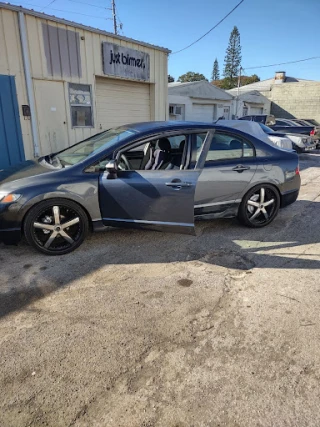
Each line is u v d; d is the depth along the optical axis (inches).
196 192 156.2
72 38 299.4
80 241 147.7
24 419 69.2
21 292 116.3
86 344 91.4
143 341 93.1
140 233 172.9
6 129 267.7
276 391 77.0
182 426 68.3
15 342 91.5
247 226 182.2
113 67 341.7
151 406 72.9
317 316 105.3
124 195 143.3
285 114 1022.4
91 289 119.3
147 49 379.6
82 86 318.7
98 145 159.8
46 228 139.7
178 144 159.6
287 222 195.2
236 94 879.1
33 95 279.9
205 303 111.7
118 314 105.0
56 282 123.6
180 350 90.0
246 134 171.0
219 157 161.5
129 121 389.4
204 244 160.7
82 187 139.9
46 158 172.7
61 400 73.9
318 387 78.3
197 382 79.5
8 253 146.9
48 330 96.8
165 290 119.4
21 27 259.9
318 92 949.8
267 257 147.1
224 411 71.9
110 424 68.6
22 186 134.8
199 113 753.0
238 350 90.3
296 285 123.3
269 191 179.2
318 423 69.1
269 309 108.7
